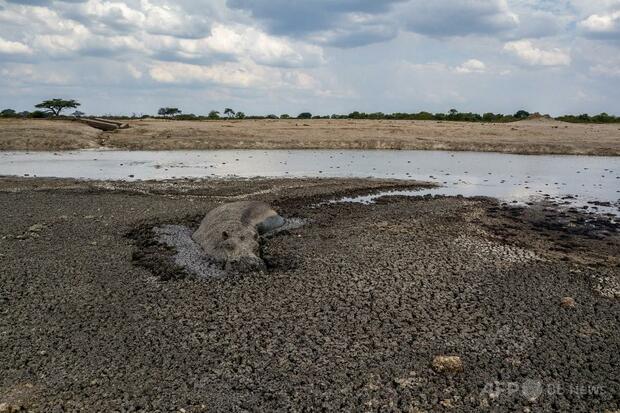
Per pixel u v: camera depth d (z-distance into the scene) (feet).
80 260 53.16
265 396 30.27
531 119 296.92
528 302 43.83
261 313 41.14
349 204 84.38
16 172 119.96
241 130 203.41
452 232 66.39
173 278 48.93
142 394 30.42
